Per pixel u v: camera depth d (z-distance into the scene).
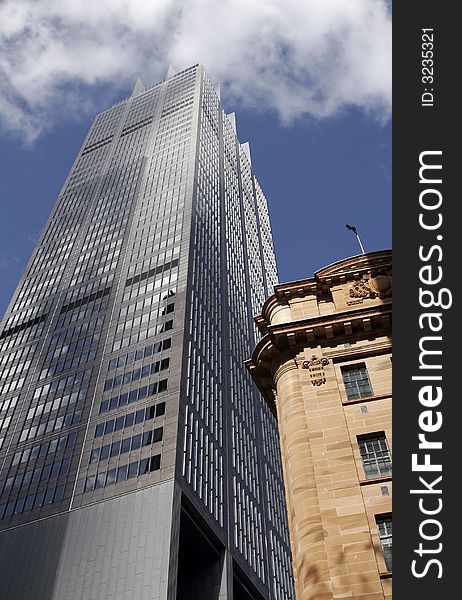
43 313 129.25
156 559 72.12
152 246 128.50
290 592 105.44
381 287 35.53
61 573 76.19
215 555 84.69
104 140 186.00
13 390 112.69
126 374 101.31
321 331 33.66
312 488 26.66
